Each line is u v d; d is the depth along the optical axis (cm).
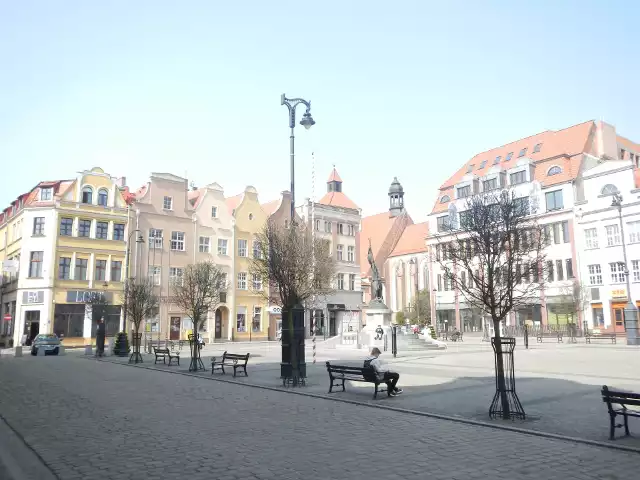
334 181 8038
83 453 800
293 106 2053
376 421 1048
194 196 5997
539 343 4175
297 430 961
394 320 7700
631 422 995
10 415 1138
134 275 5066
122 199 5144
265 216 6247
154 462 744
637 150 6469
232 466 720
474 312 5662
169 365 2527
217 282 3117
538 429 938
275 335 6056
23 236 4709
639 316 4706
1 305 5384
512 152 6412
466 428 971
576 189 5353
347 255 6888
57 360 3058
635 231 4794
